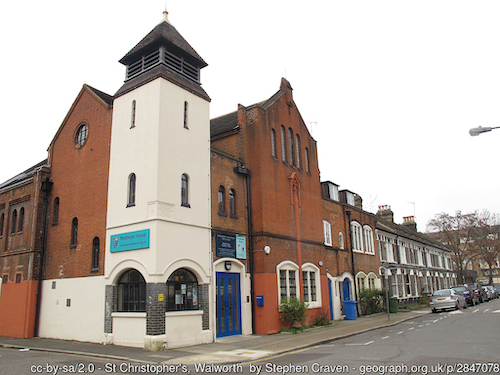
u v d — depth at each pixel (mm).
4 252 19594
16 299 18047
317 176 23297
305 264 20156
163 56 15250
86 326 15164
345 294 25344
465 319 19719
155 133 14172
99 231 15594
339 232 26266
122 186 14914
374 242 31062
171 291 13844
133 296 14000
